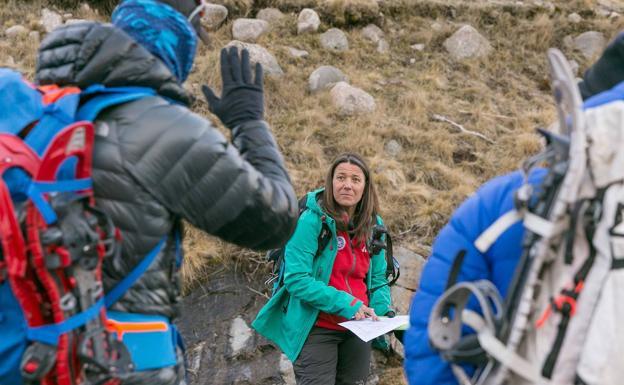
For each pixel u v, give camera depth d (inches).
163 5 87.3
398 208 240.8
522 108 310.8
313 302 156.3
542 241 66.1
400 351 205.2
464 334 73.0
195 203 80.0
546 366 66.9
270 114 275.9
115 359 76.2
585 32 366.6
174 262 83.4
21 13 313.3
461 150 277.0
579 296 66.9
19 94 79.3
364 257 165.0
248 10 335.0
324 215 159.0
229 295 209.3
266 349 201.5
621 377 65.2
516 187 73.6
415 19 358.3
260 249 87.6
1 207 72.3
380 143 267.4
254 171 83.0
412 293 222.7
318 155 254.7
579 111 65.1
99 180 77.8
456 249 75.3
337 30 331.9
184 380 91.8
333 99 285.3
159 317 81.7
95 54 81.0
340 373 169.0
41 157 76.6
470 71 329.4
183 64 90.3
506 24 363.9
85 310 74.6
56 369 74.1
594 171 67.1
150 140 78.8
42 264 72.4
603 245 66.6
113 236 75.9
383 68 322.7
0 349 76.9
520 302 67.2
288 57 311.1
